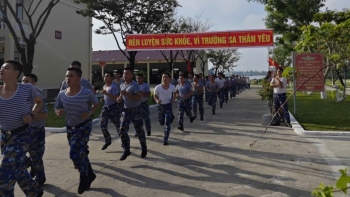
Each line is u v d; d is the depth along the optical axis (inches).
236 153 289.3
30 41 616.1
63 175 235.3
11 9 599.8
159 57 1872.5
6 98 156.5
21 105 157.2
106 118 310.2
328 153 283.4
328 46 147.1
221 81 716.7
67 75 196.4
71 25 1083.9
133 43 516.1
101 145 331.6
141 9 784.3
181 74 402.6
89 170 205.9
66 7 1056.2
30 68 617.3
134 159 274.8
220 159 270.5
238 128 422.3
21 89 159.9
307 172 232.1
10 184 152.6
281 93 419.2
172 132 399.5
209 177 225.3
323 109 619.2
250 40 479.2
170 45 505.4
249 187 204.4
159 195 194.2
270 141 336.5
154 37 511.2
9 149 154.6
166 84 335.0
